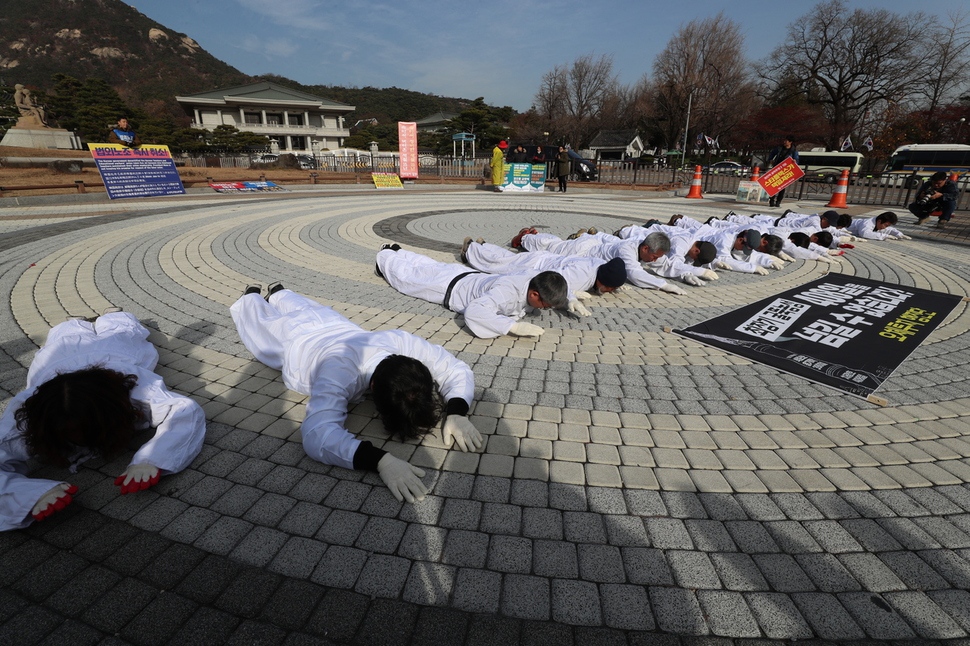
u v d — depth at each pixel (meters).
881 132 44.59
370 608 1.71
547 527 2.10
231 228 8.43
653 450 2.64
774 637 1.67
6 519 1.95
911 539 2.10
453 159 27.52
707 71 50.38
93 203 11.48
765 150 51.22
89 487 2.24
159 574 1.82
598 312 4.79
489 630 1.65
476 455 2.55
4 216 9.20
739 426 2.88
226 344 3.77
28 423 2.10
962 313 4.85
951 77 41.47
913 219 12.30
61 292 4.83
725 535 2.09
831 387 3.37
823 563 1.97
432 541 2.01
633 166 22.77
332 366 2.62
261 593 1.75
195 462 2.42
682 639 1.66
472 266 5.86
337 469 2.41
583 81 60.06
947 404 3.18
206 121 56.72
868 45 43.09
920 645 1.66
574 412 2.97
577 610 1.74
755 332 4.29
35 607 1.68
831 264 6.98
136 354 3.05
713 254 5.99
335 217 10.23
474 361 3.60
